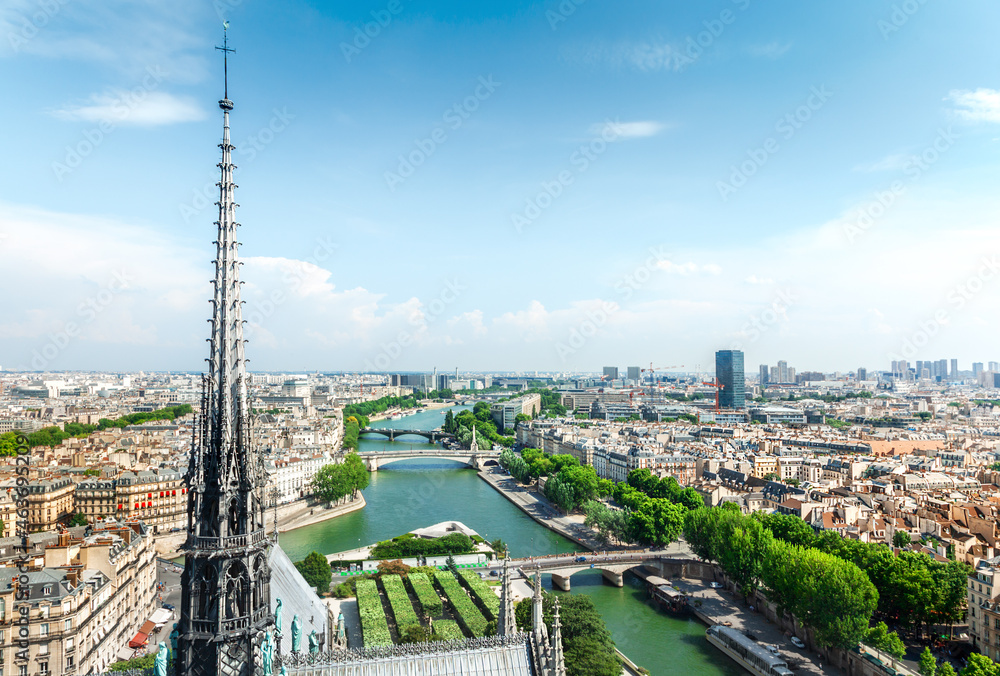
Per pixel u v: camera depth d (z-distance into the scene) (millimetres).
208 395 84250
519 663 103375
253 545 84938
